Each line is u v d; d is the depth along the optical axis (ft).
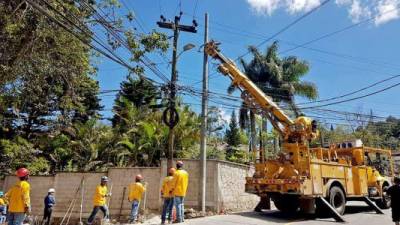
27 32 43.62
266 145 78.69
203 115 55.16
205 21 56.13
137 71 43.75
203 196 53.42
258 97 51.52
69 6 41.42
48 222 54.95
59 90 54.65
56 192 61.41
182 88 52.95
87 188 60.54
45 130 90.27
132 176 58.54
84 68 51.85
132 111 86.07
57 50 47.26
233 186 59.98
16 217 33.32
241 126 103.14
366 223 43.91
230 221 42.45
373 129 157.07
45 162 83.05
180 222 40.01
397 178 36.40
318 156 51.11
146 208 56.59
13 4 41.52
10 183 65.72
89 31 35.45
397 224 36.19
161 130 74.69
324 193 47.83
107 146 82.58
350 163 56.34
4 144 78.69
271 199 53.31
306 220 45.70
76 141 84.02
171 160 51.85
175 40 54.08
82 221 59.26
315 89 110.01
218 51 54.13
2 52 43.65
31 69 47.42
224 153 88.17
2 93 49.16
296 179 44.83
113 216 57.52
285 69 111.96
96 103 97.40
